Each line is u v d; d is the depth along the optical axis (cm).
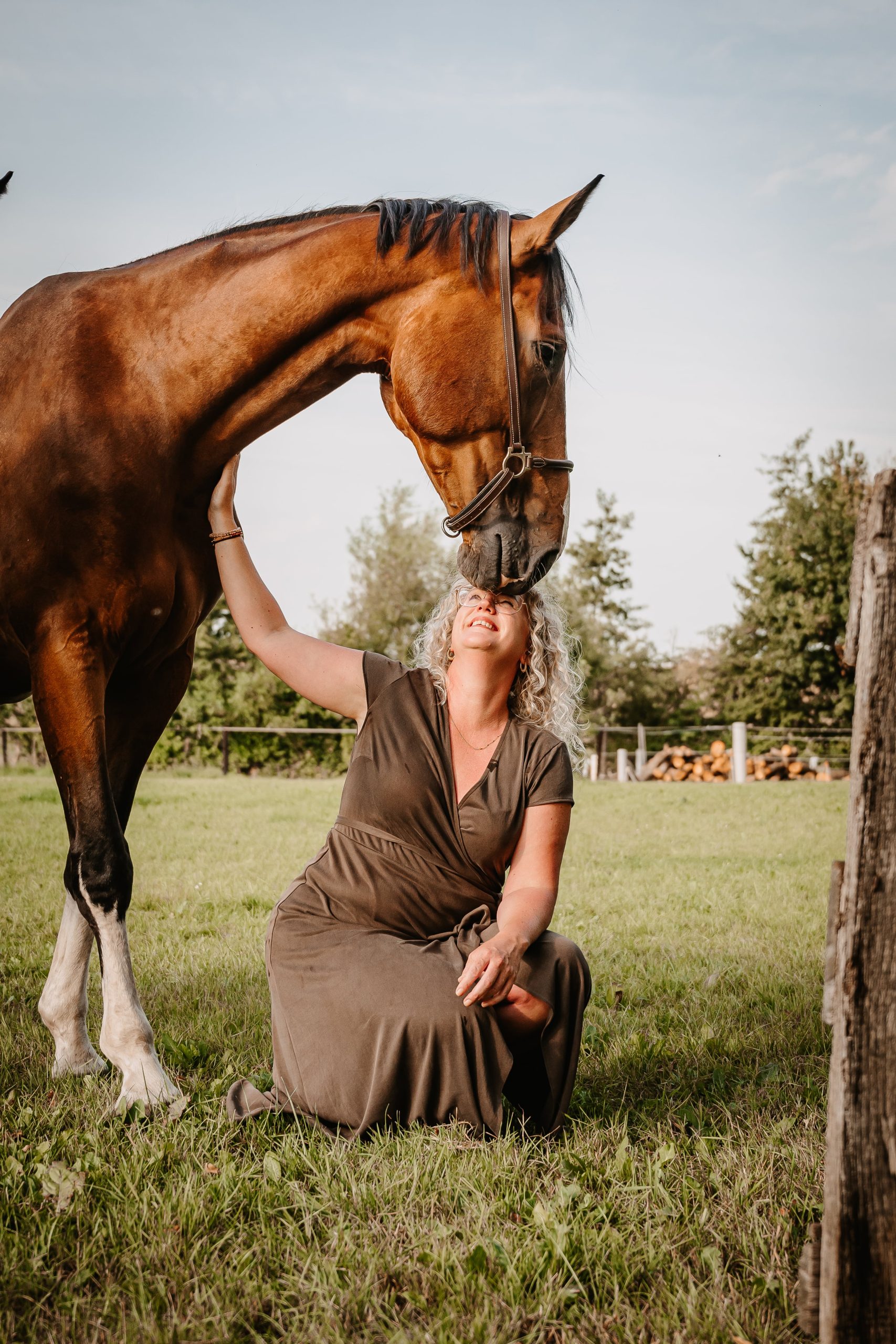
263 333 276
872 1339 145
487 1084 227
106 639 262
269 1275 178
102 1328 160
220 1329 159
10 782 1409
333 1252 181
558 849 249
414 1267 176
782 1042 310
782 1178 212
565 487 282
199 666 2138
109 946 251
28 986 371
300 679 264
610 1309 169
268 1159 210
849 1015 146
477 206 284
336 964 235
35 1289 171
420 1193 200
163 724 307
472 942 241
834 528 2903
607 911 545
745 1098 262
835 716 2922
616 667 3186
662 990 378
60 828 851
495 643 251
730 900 578
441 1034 225
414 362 275
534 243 271
